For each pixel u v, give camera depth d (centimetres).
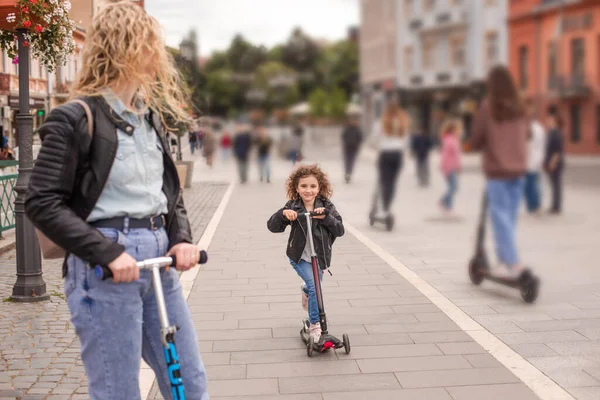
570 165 1736
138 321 261
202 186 2094
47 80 2528
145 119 263
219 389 419
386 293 666
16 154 2017
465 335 522
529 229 1016
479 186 1252
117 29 247
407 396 402
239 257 879
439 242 980
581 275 719
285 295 663
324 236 505
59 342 507
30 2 606
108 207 252
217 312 602
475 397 398
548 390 407
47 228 239
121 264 240
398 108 952
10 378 430
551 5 1439
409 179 1348
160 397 402
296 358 475
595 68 1571
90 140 247
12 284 706
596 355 470
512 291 666
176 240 268
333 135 1641
